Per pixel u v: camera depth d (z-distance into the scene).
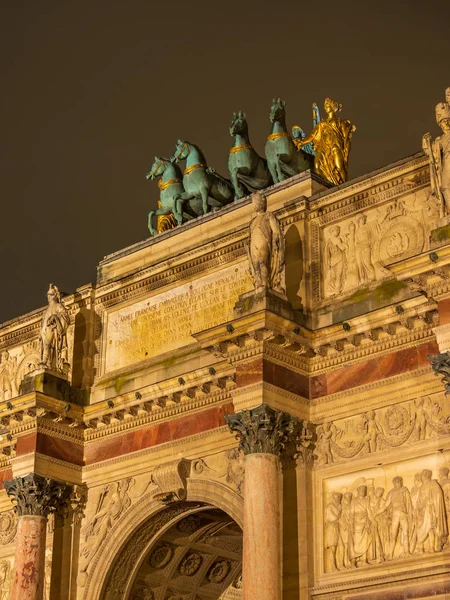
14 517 70.44
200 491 61.47
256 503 54.69
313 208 61.94
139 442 65.19
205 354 63.56
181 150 72.75
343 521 55.34
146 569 66.88
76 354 69.25
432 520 52.31
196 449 62.44
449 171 52.19
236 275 64.19
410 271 51.28
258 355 56.88
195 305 65.62
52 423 66.06
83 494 66.50
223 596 72.25
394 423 55.19
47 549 66.00
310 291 60.31
